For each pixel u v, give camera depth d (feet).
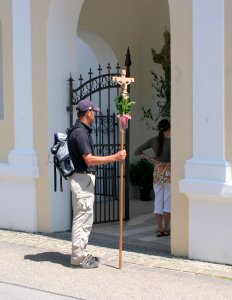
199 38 23.36
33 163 30.32
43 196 30.27
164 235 29.53
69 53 30.68
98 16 40.16
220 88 22.95
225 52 22.82
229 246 23.04
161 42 41.37
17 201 31.30
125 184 33.63
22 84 30.66
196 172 23.58
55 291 20.38
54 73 30.04
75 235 23.12
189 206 24.03
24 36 30.37
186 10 23.73
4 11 31.22
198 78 23.47
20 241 28.48
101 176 33.22
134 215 36.04
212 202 23.35
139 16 42.27
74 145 22.77
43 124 29.96
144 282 21.20
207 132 23.38
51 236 29.58
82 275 22.21
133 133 42.55
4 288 20.84
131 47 42.16
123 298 19.49
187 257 24.41
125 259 24.54
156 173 29.17
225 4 22.71
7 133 31.83
